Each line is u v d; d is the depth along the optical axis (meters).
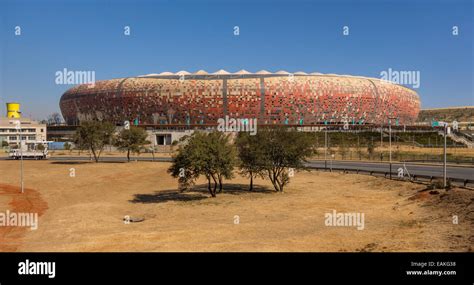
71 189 45.62
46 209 34.25
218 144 38.66
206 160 37.69
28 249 20.55
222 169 38.16
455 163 57.66
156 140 127.19
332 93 151.62
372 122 161.38
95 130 73.06
